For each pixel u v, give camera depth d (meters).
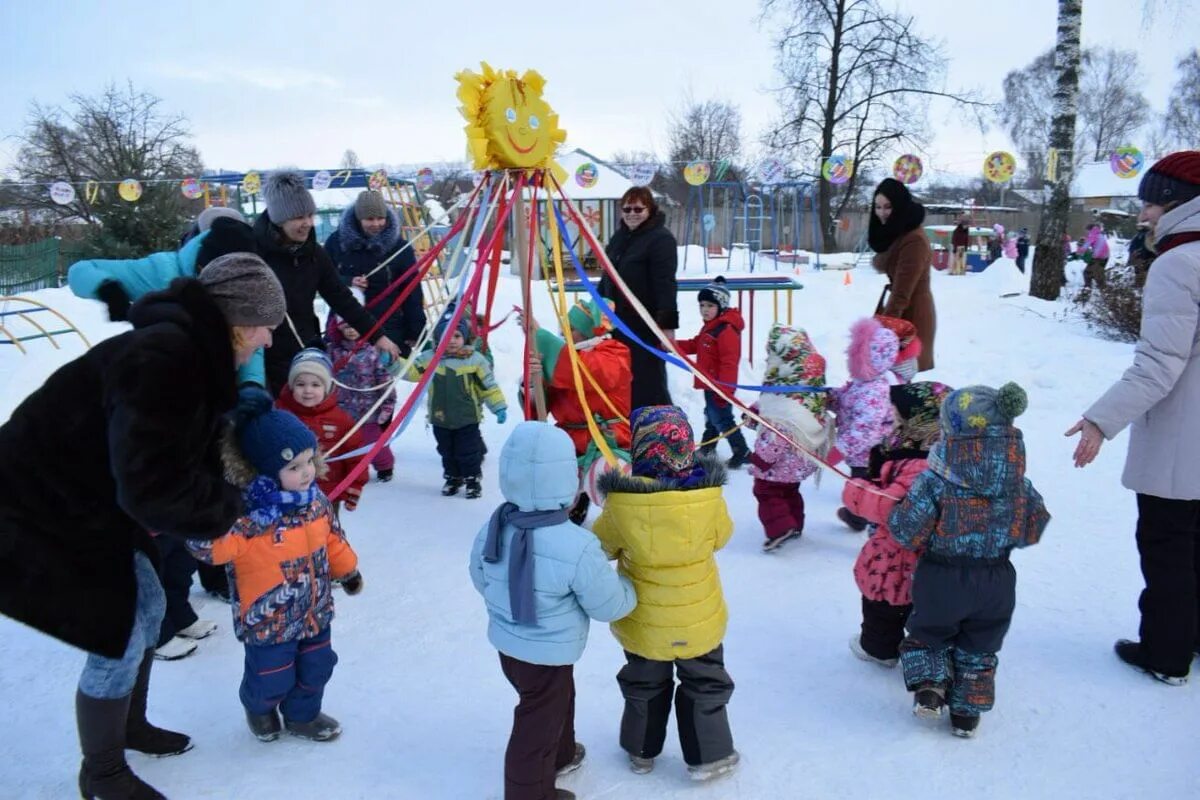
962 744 2.96
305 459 2.82
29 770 2.80
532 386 4.59
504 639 2.52
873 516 3.41
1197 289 3.09
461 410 5.33
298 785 2.74
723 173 14.18
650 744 2.77
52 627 2.34
